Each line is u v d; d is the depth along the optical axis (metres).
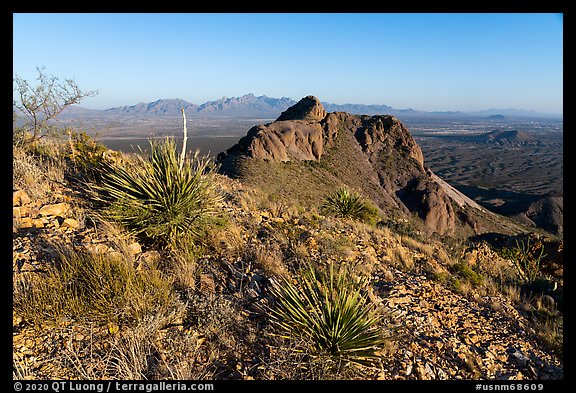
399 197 85.38
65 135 7.01
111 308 3.10
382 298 4.52
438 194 80.50
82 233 4.33
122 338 3.01
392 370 3.25
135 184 4.93
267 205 7.99
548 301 5.92
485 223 83.38
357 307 3.47
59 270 3.51
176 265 4.10
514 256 9.28
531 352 4.09
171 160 5.01
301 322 3.37
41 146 6.73
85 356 2.79
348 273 4.74
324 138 96.62
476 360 3.68
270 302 3.83
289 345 3.12
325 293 3.63
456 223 80.00
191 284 3.92
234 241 4.94
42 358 2.70
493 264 8.04
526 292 6.67
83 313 3.05
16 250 3.66
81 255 3.69
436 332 4.08
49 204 4.79
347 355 3.17
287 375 2.92
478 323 4.55
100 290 3.23
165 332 3.19
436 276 5.90
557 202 109.00
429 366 3.41
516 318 5.01
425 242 9.30
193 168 5.27
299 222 7.02
